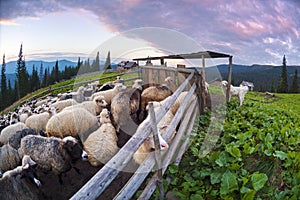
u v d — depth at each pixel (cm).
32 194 415
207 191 372
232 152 430
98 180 245
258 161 449
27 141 488
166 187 380
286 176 408
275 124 645
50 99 1157
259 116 761
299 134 604
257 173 362
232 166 398
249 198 320
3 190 396
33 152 474
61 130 577
